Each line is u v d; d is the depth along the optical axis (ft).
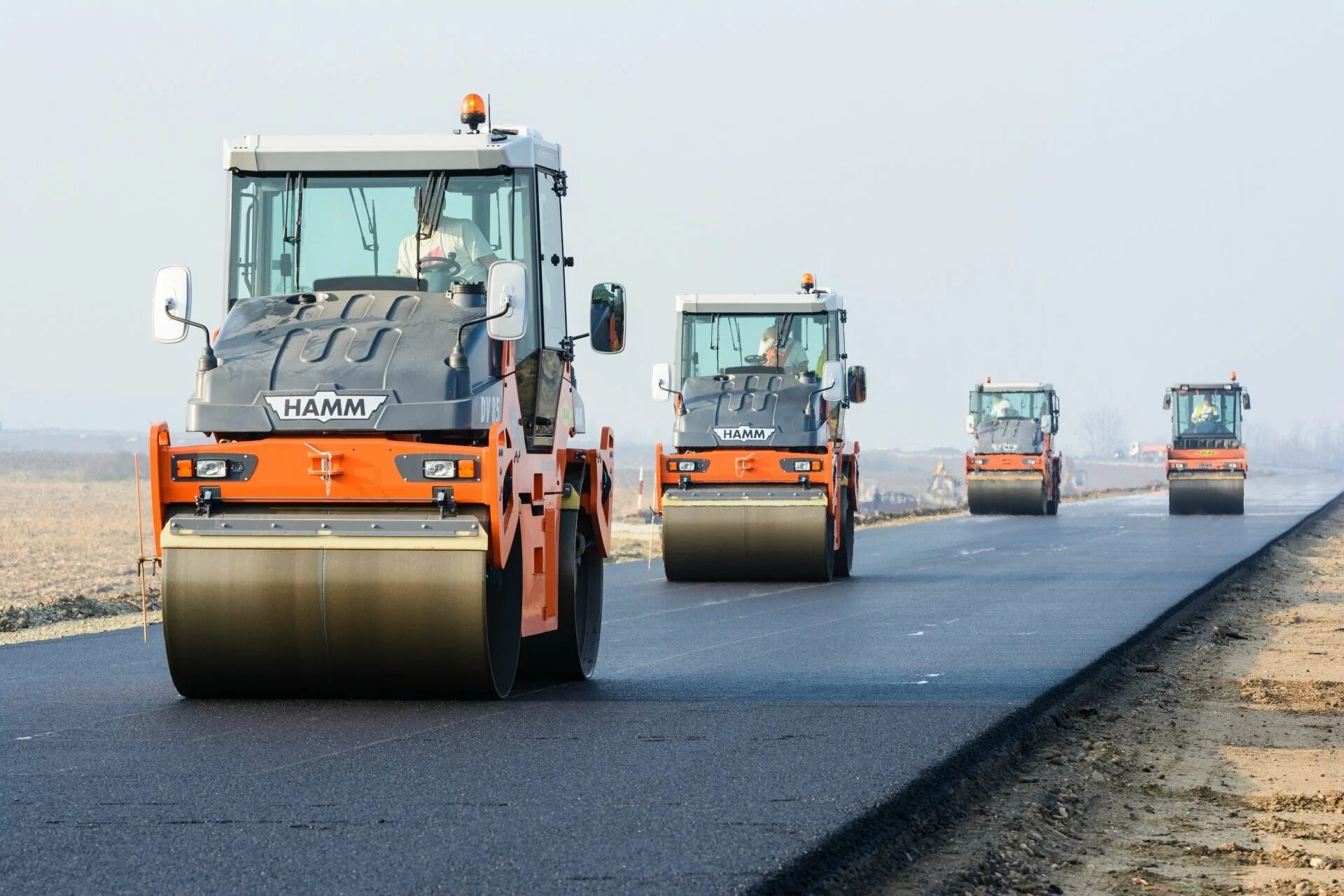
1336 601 264.93
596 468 148.15
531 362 134.41
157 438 121.39
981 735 114.32
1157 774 115.14
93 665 155.02
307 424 120.67
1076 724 131.85
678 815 86.69
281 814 86.22
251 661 122.21
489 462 118.83
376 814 86.33
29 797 90.43
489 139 133.80
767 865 75.77
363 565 119.55
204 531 120.98
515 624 128.47
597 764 101.30
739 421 263.49
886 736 113.19
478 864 75.61
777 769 100.37
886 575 285.43
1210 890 83.05
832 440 275.59
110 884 71.82
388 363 121.90
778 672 151.23
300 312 128.57
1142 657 177.78
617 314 141.18
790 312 273.33
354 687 124.36
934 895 77.71
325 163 134.10
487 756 103.96
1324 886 83.15
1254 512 610.65
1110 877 85.46
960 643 176.35
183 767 99.35
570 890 71.26
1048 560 328.29
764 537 261.24
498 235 134.82
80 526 600.39
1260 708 147.23
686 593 246.06
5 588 305.12
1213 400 589.73
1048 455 597.11
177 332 124.36
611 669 154.10
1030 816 96.78
